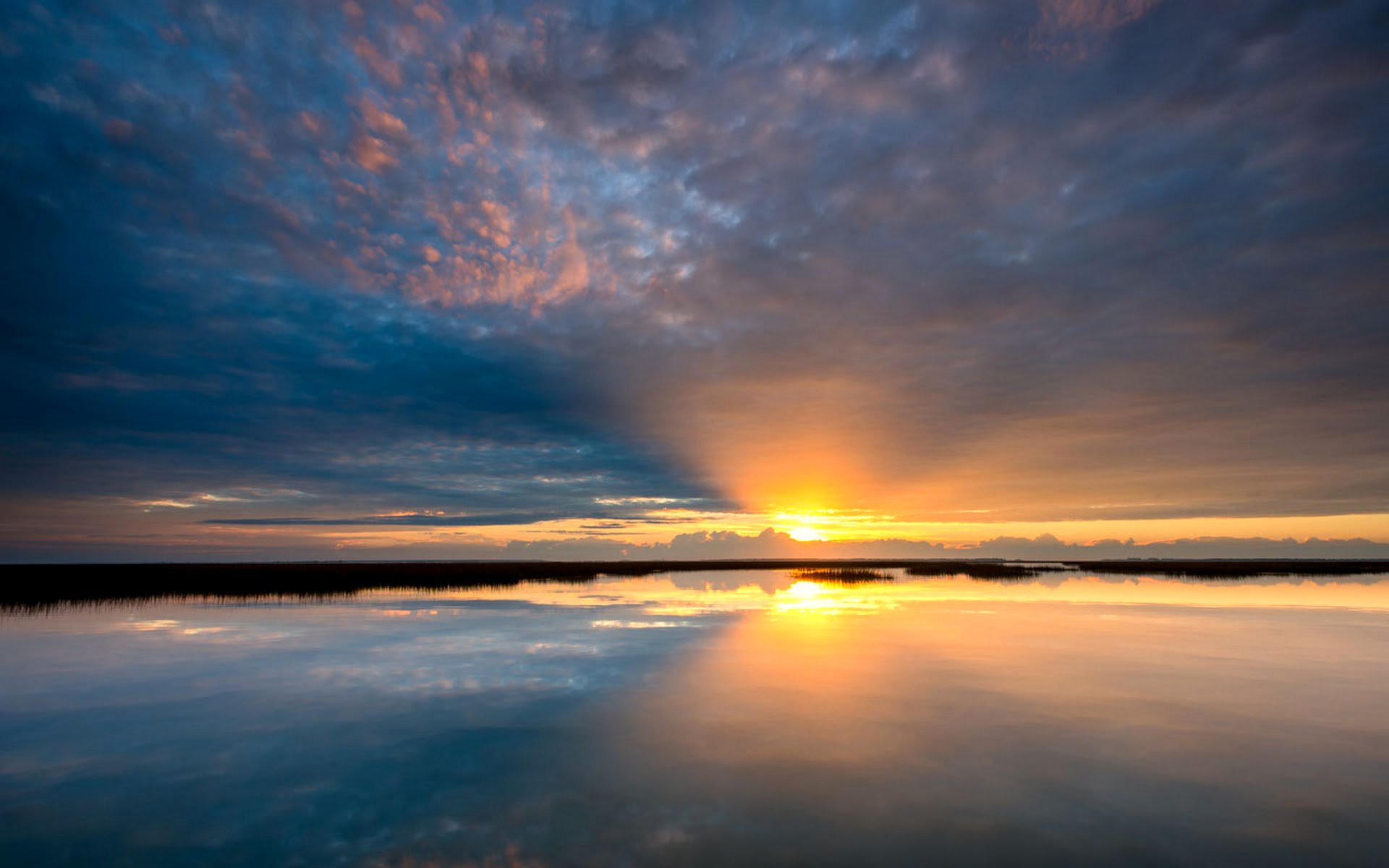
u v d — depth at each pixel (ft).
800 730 51.52
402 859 31.94
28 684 66.39
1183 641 93.61
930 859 31.78
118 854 32.73
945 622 114.83
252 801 38.52
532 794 39.40
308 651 84.94
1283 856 32.04
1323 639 95.14
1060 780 41.42
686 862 31.40
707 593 182.29
